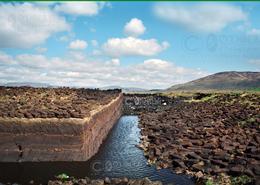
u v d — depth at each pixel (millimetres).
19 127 20094
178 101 78125
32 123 20094
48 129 20125
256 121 34625
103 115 30734
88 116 21547
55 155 20062
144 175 18766
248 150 22203
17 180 17438
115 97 46500
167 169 19906
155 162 21578
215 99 69812
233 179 16891
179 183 17328
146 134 33750
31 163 19734
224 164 18922
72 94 37562
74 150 20125
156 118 47406
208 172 18172
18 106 23172
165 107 68438
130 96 86250
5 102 25609
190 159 20594
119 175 18750
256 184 15422
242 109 47062
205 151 22641
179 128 34344
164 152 23172
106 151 25812
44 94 35094
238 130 30328
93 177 18312
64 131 20125
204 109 53719
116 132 37344
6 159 19859
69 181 16828
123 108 68500
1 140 20047
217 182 16750
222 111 47656
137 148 27172
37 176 18062
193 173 18625
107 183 16703
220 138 26438
